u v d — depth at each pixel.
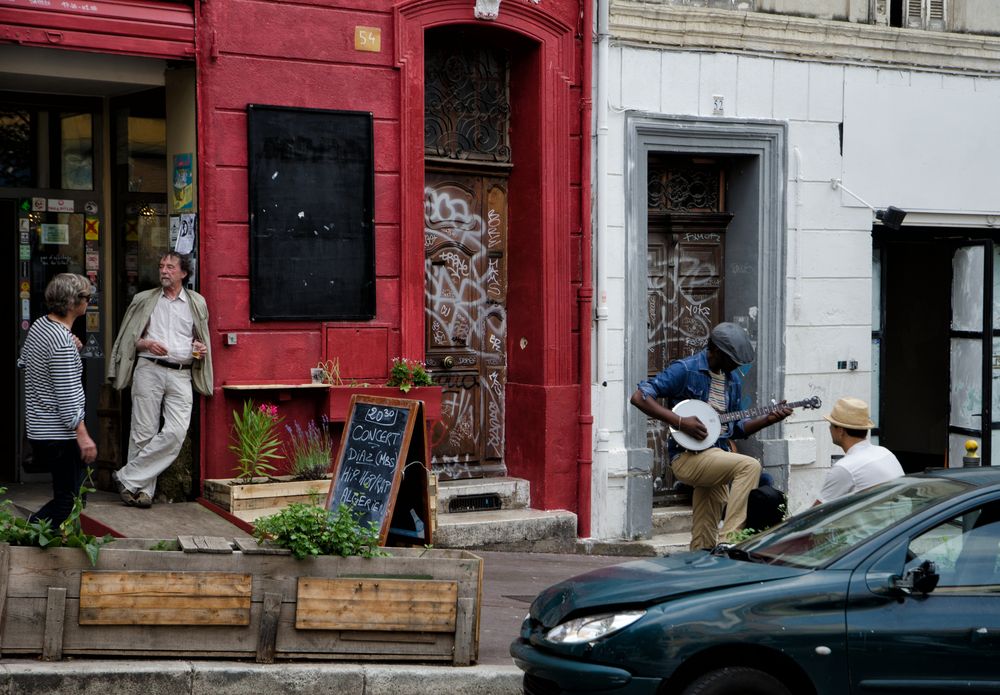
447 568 7.08
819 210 12.27
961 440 13.64
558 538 11.08
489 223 11.46
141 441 9.44
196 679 6.51
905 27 12.69
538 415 11.20
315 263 10.04
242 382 9.79
